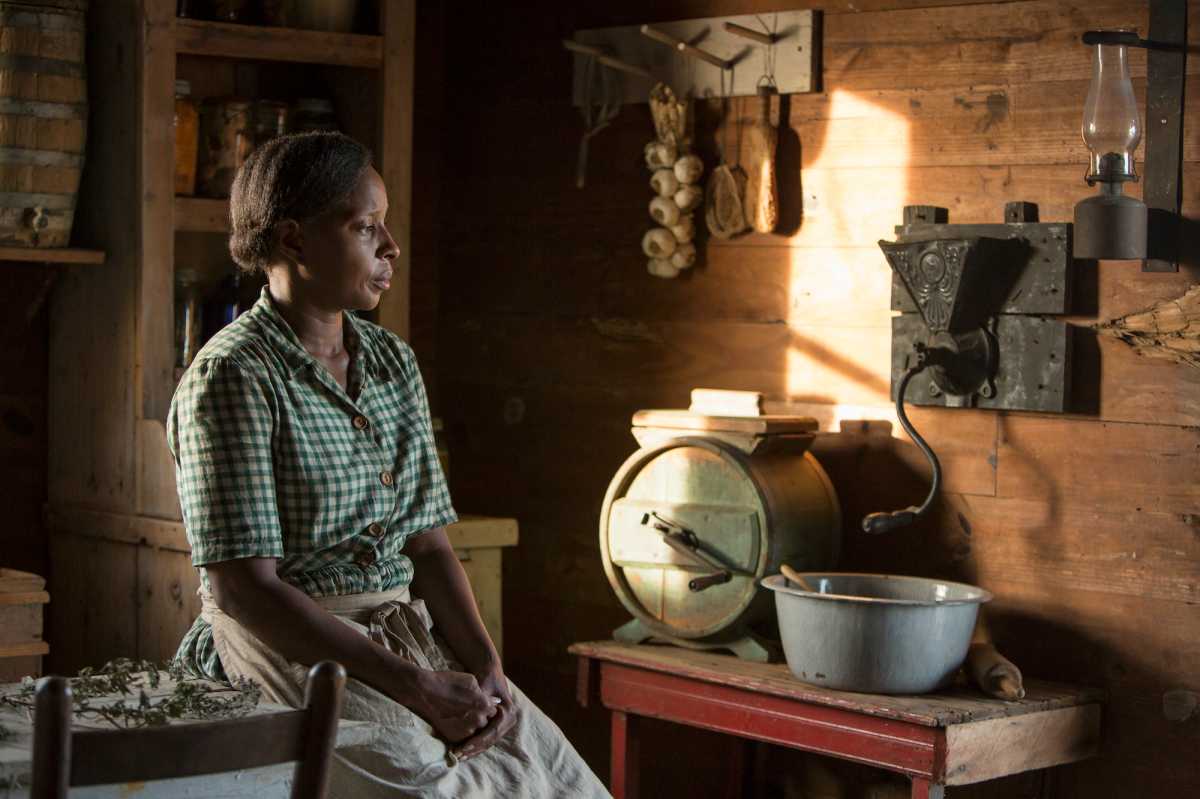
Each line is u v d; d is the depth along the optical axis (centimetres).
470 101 401
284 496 220
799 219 341
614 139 372
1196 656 289
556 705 387
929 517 321
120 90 335
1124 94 278
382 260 230
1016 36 308
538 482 389
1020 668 309
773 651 313
